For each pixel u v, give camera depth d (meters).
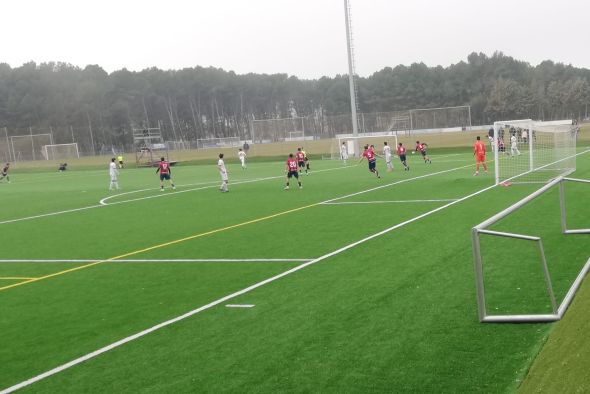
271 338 6.91
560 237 11.28
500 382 5.30
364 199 20.47
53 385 6.02
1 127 103.94
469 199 18.38
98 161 72.38
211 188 28.72
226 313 8.05
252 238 14.01
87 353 6.89
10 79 107.19
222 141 88.81
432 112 62.97
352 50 50.94
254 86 129.50
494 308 7.42
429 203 18.11
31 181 45.03
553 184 8.70
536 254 10.03
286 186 26.48
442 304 7.72
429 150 51.97
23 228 18.75
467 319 7.07
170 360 6.46
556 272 8.85
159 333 7.41
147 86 117.44
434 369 5.70
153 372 6.15
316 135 66.25
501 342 6.24
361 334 6.81
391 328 6.95
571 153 29.39
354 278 9.43
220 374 5.97
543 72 118.44
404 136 62.72
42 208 24.34
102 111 108.75
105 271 11.52
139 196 26.89
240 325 7.48
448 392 5.20
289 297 8.61
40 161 74.56
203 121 124.38
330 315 7.61
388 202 19.11
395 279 9.16
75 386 5.95
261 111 130.25
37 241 15.95
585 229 11.74
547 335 6.23
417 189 22.53
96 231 17.05
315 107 130.25
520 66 117.50
